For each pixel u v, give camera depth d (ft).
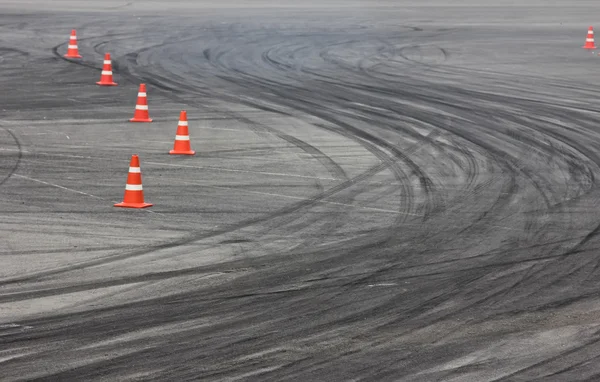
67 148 140.46
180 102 186.50
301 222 103.45
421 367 63.00
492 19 413.59
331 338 68.33
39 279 81.92
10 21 331.36
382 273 85.40
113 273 84.07
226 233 98.48
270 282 82.17
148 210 107.34
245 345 66.64
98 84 204.54
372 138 155.53
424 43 303.48
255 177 125.29
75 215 104.22
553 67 253.85
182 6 442.91
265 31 325.42
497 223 104.73
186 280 82.38
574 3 555.69
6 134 149.48
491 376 61.57
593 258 91.35
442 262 89.30
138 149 141.69
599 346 67.46
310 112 179.01
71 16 361.51
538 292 80.33
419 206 111.96
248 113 176.35
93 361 63.10
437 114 180.45
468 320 72.90
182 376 60.70
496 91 210.79
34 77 211.61
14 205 107.55
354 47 287.07
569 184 126.31
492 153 146.41
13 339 67.21
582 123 174.91
